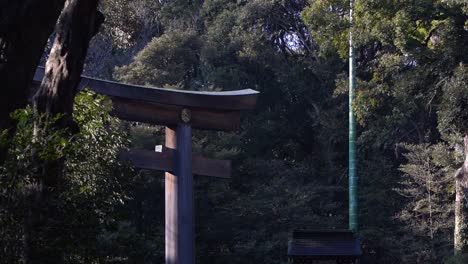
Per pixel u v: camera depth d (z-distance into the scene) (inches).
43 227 233.9
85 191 271.1
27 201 230.5
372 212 1432.1
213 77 1529.3
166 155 532.7
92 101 329.7
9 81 247.9
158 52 1432.1
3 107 247.1
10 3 247.8
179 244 531.2
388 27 883.4
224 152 1338.6
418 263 1289.4
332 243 462.9
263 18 1583.4
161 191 1182.3
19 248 229.0
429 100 937.5
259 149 1598.2
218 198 1285.7
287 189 1360.7
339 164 1592.0
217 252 1283.2
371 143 1485.0
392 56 936.3
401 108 1018.1
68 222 244.7
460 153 1153.4
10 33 247.9
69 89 293.4
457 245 1038.4
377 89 976.9
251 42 1521.9
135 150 519.5
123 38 647.1
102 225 276.4
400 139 1434.5
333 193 1488.7
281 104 1640.0
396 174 1501.0
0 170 224.4
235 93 562.6
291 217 1331.2
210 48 1524.4
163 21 1622.8
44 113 266.2
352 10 954.7
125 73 1400.1
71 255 250.2
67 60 293.6
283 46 1676.9
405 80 911.7
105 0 625.6
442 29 855.1
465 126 864.9
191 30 1552.7
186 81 1560.0
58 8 258.1
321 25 982.4
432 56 868.6
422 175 1267.2
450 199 1328.7
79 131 289.0
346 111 1540.4
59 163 265.4
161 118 530.0
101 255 268.2
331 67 1528.1
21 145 228.1
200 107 542.9
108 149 325.4
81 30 298.0
